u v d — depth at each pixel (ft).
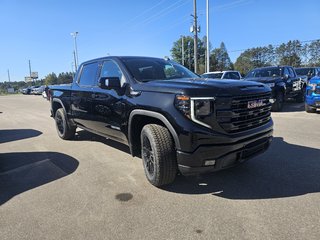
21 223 11.25
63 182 15.26
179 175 15.33
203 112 11.85
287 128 26.91
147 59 17.84
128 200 12.87
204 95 11.95
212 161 12.11
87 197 13.33
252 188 13.61
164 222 10.96
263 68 46.88
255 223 10.62
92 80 19.61
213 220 10.95
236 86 12.93
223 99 12.15
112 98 16.33
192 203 12.38
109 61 17.94
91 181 15.25
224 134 12.12
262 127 13.75
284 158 17.71
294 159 17.48
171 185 14.24
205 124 11.93
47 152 21.35
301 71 64.69
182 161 12.26
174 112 12.30
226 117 12.20
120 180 15.24
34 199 13.32
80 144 23.43
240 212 11.46
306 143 21.11
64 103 23.61
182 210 11.82
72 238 10.14
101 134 19.35
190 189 13.75
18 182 15.48
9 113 54.03
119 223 11.00
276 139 22.53
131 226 10.77
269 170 15.79
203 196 13.00
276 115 36.09
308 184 13.83
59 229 10.73
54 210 12.19
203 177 15.06
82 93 20.25
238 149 12.52
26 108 64.49
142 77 15.67
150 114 13.38
